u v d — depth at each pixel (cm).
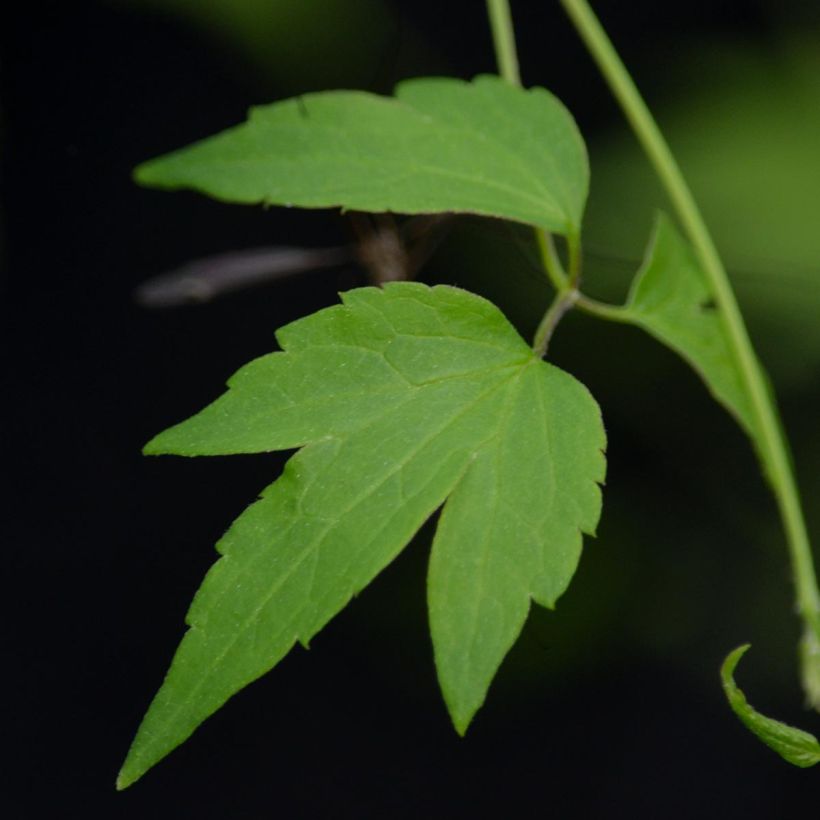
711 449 88
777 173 84
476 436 50
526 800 119
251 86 95
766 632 93
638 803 117
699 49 93
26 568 124
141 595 125
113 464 124
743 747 117
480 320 50
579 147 53
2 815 119
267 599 49
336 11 84
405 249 56
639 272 55
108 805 121
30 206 107
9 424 121
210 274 58
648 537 91
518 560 49
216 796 122
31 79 101
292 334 50
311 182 53
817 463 81
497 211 53
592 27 56
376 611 100
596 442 50
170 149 104
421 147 53
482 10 100
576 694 117
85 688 124
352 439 49
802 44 90
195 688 49
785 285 80
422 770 122
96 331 118
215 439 49
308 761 123
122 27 100
